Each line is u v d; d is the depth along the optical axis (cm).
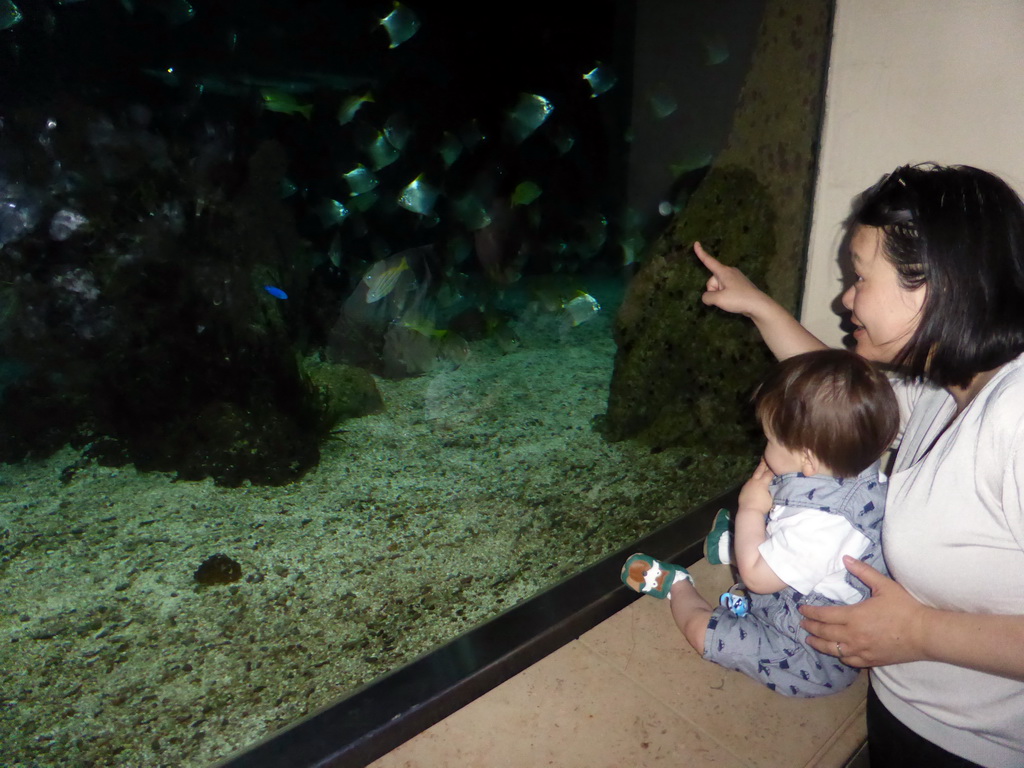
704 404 407
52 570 313
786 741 177
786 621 176
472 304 864
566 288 966
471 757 173
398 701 183
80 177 454
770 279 353
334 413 475
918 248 120
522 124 855
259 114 812
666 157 995
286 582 292
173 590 292
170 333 451
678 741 177
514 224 976
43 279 436
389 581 287
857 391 155
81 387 441
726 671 201
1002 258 115
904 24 232
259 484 397
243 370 457
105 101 662
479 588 276
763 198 349
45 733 209
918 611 128
